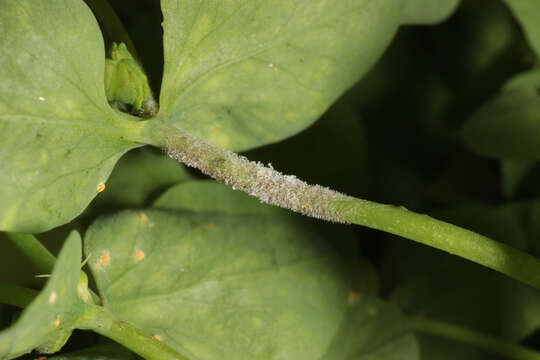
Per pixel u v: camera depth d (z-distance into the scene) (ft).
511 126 0.40
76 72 0.33
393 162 0.45
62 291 0.31
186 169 0.40
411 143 0.46
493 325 0.41
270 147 0.40
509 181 0.42
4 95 0.32
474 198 0.44
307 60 0.35
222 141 0.35
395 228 0.33
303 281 0.36
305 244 0.36
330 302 0.36
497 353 0.41
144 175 0.39
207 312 0.35
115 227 0.35
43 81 0.32
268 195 0.34
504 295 0.41
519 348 0.41
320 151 0.40
